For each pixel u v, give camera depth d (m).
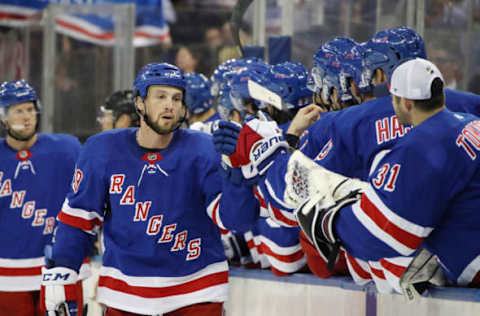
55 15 20.50
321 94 10.16
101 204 8.80
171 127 8.52
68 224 8.84
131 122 14.41
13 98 12.24
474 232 7.15
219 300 8.77
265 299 10.90
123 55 19.86
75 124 20.27
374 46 8.54
